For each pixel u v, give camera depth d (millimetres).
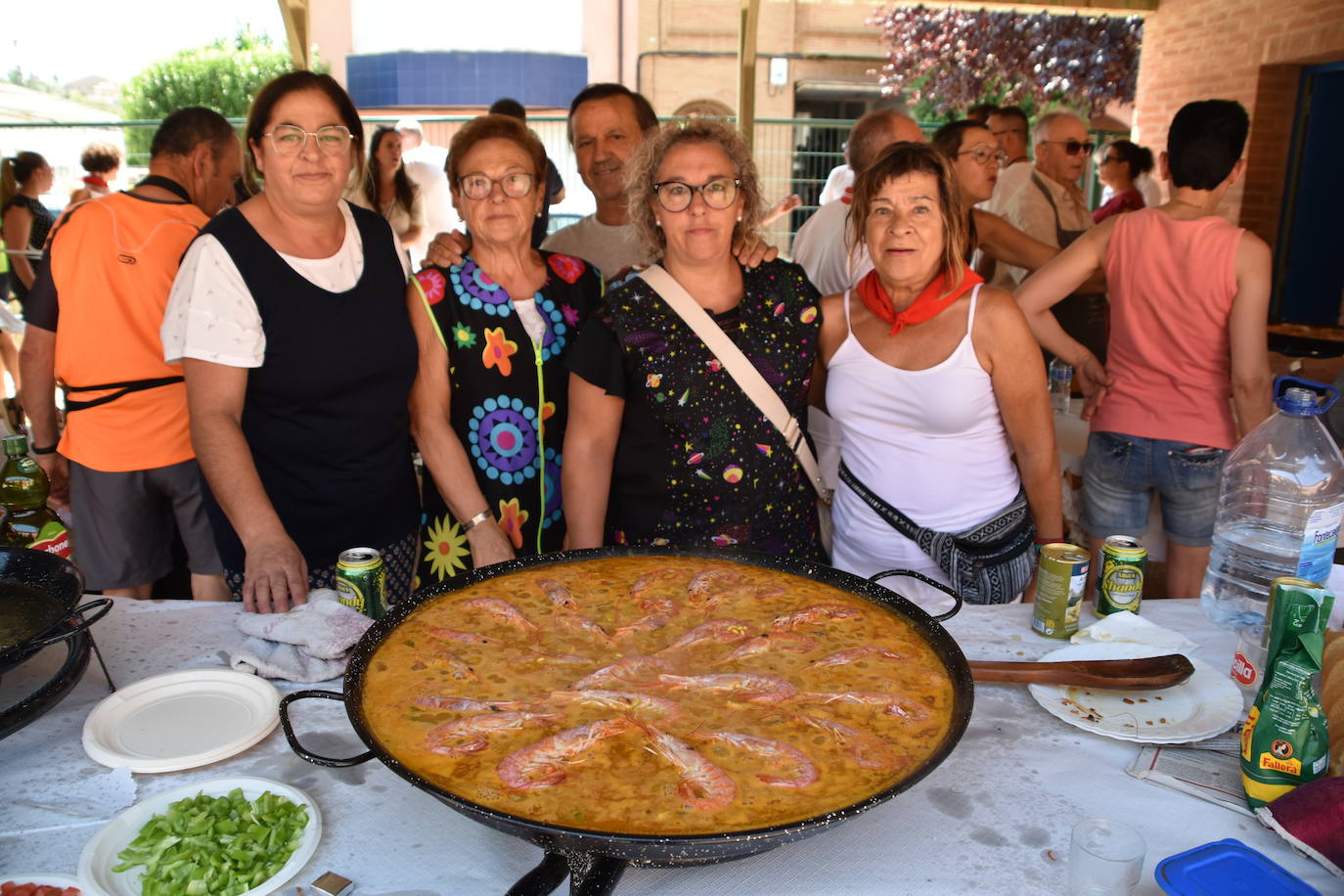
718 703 1523
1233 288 2912
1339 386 3117
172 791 1446
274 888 1270
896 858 1341
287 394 2377
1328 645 1608
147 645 1948
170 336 2258
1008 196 5438
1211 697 1688
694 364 2359
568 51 16062
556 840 1136
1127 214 3166
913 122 3352
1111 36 13531
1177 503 3225
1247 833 1393
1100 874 1212
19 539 2539
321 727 1651
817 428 2969
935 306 2328
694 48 14406
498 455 2600
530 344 2584
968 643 1947
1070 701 1692
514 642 1713
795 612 1783
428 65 15938
